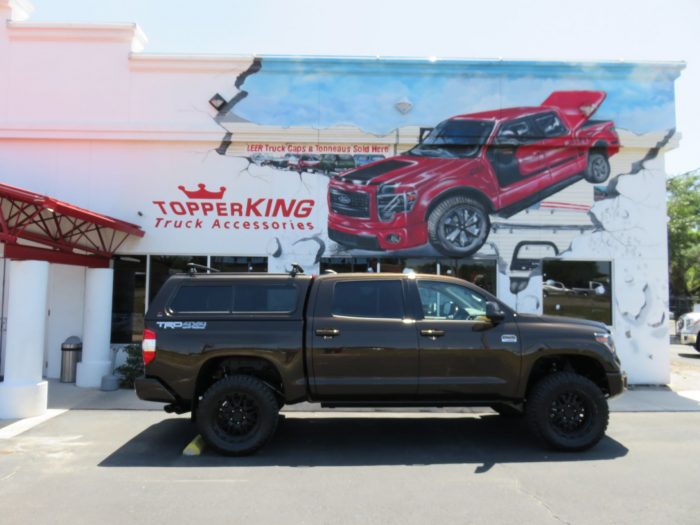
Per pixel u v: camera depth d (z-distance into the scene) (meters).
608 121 11.63
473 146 11.59
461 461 6.06
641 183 11.68
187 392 6.31
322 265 11.44
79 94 11.40
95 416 8.13
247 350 6.32
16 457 6.15
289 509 4.65
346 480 5.41
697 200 27.22
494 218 11.55
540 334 6.48
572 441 6.34
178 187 11.41
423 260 11.49
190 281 6.64
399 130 11.52
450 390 6.38
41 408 8.21
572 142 11.54
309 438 7.07
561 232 11.55
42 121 11.27
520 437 7.12
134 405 8.82
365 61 11.53
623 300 11.48
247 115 11.50
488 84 11.65
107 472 5.65
